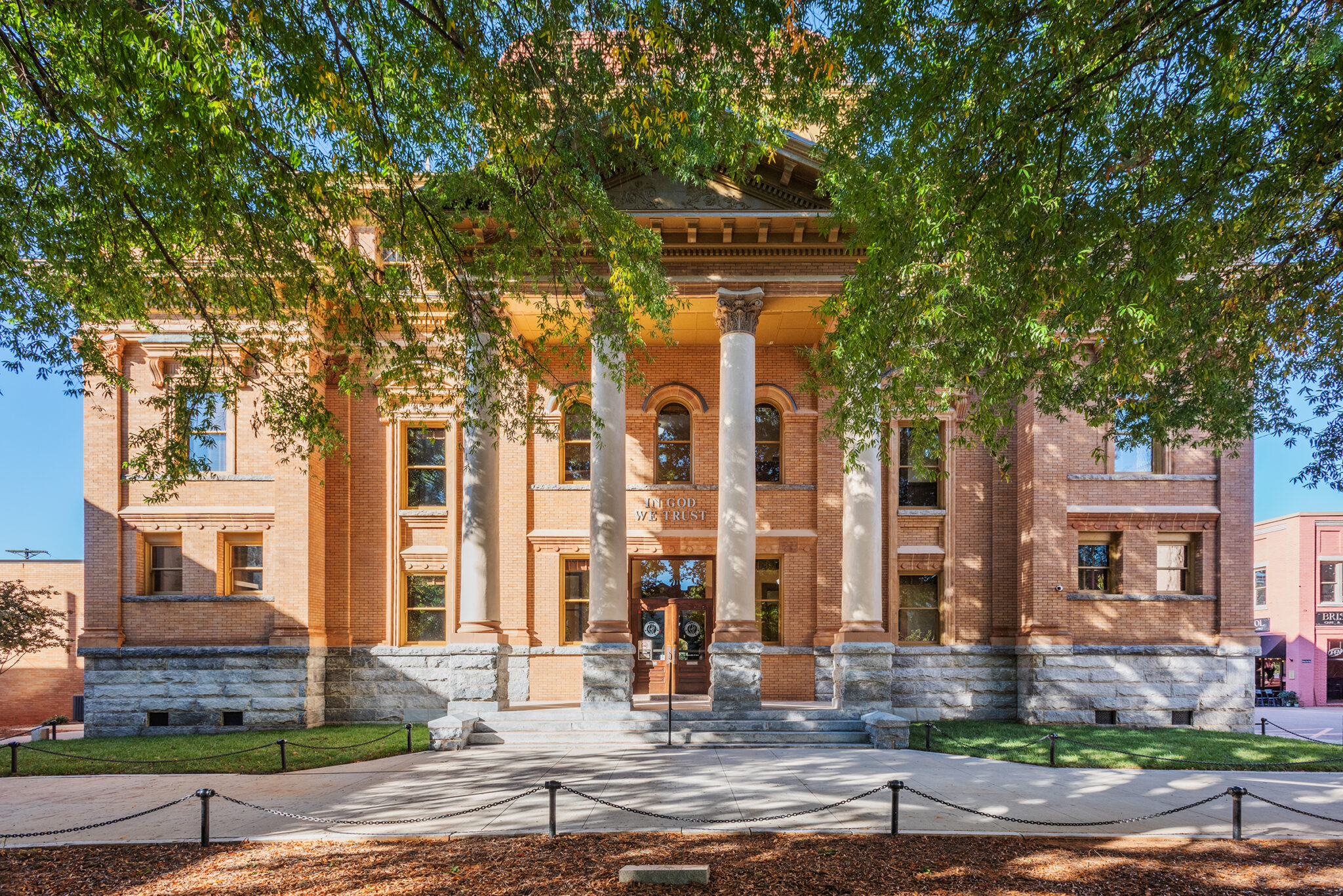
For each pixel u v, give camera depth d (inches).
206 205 334.0
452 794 444.8
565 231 495.2
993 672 764.0
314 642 749.9
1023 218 326.6
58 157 315.9
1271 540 1648.6
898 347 398.3
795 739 618.8
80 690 1103.0
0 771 544.1
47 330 414.0
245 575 774.5
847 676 659.4
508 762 548.1
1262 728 683.4
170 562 773.3
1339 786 484.4
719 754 568.1
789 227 671.8
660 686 797.9
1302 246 356.8
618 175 673.0
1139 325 329.7
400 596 788.6
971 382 394.3
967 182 337.4
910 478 804.6
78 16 284.0
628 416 818.8
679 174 463.5
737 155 440.8
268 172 368.8
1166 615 741.3
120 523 754.2
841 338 423.2
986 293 350.3
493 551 678.5
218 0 304.8
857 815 390.6
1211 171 302.8
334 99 338.0
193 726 730.8
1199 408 450.3
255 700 731.4
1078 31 290.5
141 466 458.9
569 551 804.0
